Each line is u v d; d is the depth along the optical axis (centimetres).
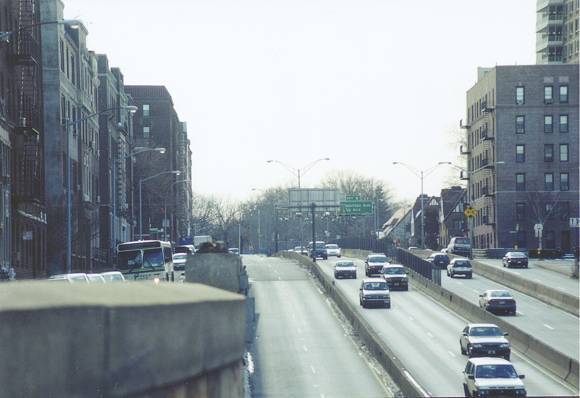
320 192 18400
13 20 8094
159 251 7975
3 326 482
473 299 9656
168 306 633
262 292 10738
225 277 4003
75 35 11106
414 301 9819
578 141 17200
